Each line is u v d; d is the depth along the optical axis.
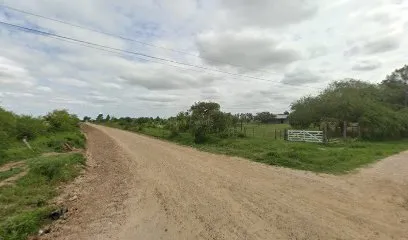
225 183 11.60
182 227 7.23
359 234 6.55
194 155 20.09
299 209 8.30
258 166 15.55
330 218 7.56
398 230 6.79
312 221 7.36
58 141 23.66
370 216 7.71
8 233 6.68
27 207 8.75
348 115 31.62
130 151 23.03
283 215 7.82
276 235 6.56
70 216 8.25
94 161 18.56
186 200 9.44
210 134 29.52
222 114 29.94
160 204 9.14
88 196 10.35
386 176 12.80
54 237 6.82
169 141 31.64
